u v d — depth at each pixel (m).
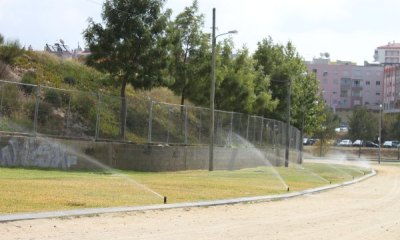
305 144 115.31
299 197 22.45
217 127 40.59
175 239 10.59
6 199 14.27
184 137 36.62
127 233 11.00
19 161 25.28
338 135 123.38
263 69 57.16
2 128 25.25
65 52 57.50
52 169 26.20
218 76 41.22
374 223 14.77
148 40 31.83
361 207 19.22
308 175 39.28
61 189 17.72
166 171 33.66
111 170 29.23
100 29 31.77
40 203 14.14
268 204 18.84
